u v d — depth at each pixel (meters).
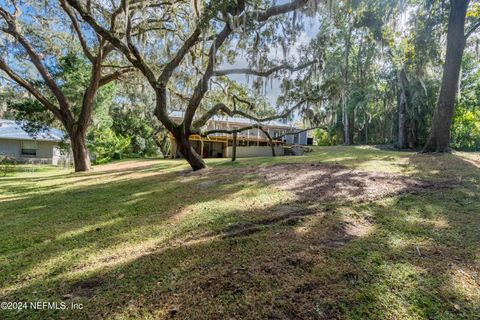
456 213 3.24
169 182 6.19
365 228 2.88
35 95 10.51
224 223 3.17
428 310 1.66
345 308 1.68
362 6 7.76
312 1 6.21
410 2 8.72
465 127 16.27
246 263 2.23
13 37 9.70
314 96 8.87
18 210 4.55
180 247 2.61
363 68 16.17
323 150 12.89
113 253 2.59
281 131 20.31
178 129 7.64
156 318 1.66
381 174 5.28
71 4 6.96
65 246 2.82
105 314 1.71
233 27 6.48
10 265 2.43
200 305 1.75
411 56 9.77
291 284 1.93
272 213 3.39
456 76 8.37
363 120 20.08
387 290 1.84
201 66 8.84
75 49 11.70
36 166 16.25
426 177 4.98
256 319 1.62
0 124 21.00
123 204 4.47
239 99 10.47
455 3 8.20
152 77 7.31
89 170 11.35
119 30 8.99
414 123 14.45
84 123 11.16
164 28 8.48
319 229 2.85
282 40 7.33
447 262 2.16
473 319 1.58
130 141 20.95
